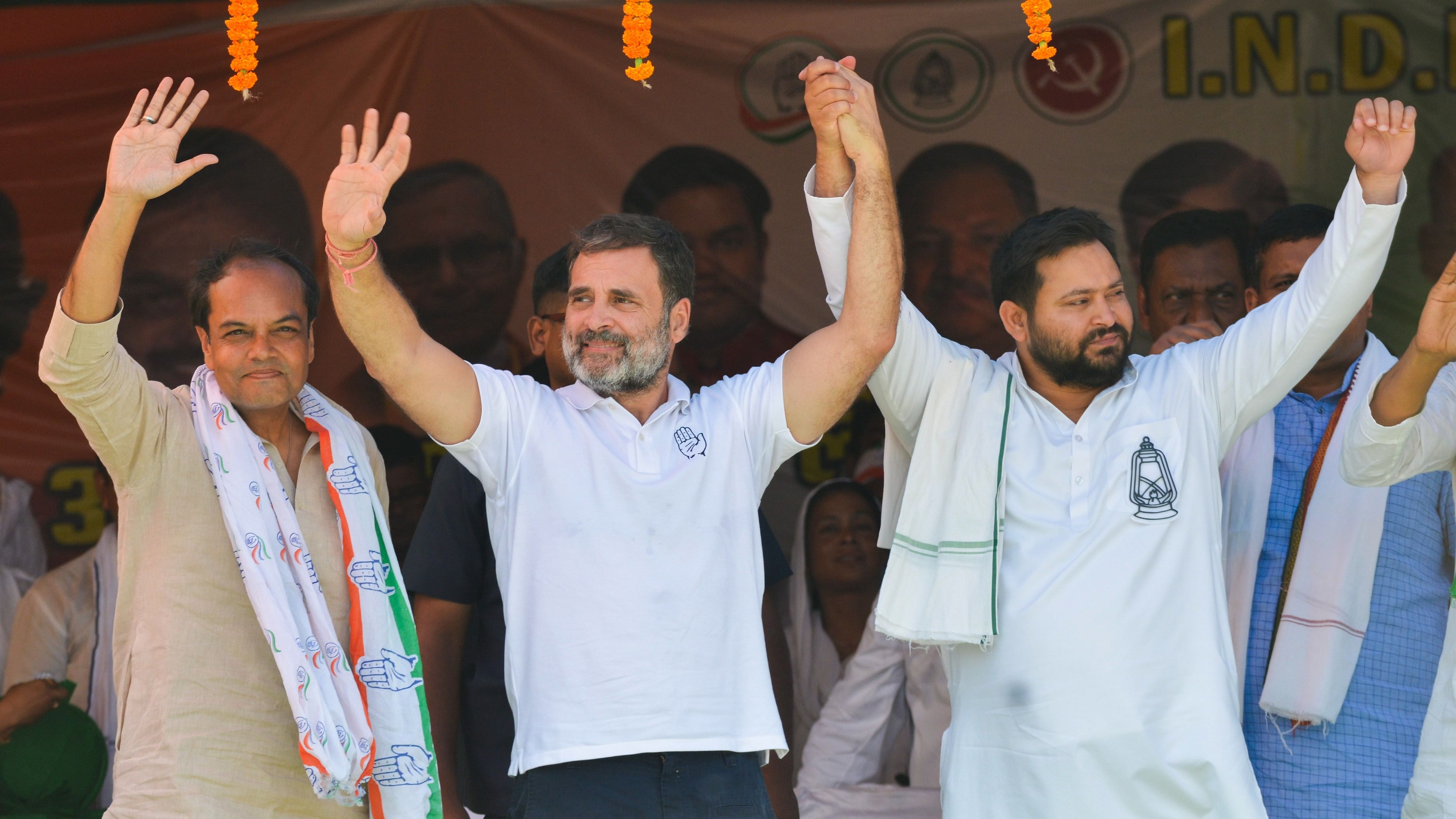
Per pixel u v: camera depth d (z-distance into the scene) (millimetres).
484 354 19469
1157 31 19500
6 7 18844
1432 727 11094
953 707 11469
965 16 19609
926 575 11336
